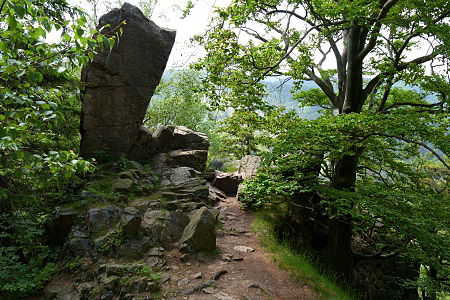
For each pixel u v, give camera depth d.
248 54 5.13
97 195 5.21
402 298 7.25
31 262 4.30
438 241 4.75
